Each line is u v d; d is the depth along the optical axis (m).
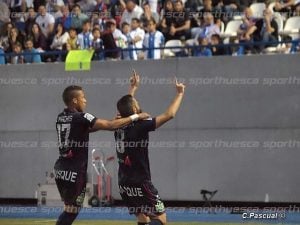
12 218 28.98
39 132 34.94
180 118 32.88
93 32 35.50
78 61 33.91
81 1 39.12
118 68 33.84
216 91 32.38
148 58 34.72
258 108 31.75
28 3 39.66
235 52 34.06
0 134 35.59
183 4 37.00
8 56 35.88
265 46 33.72
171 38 36.16
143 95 33.44
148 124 17.97
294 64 31.25
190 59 32.75
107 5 38.00
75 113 18.59
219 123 32.31
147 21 36.19
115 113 33.78
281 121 31.42
